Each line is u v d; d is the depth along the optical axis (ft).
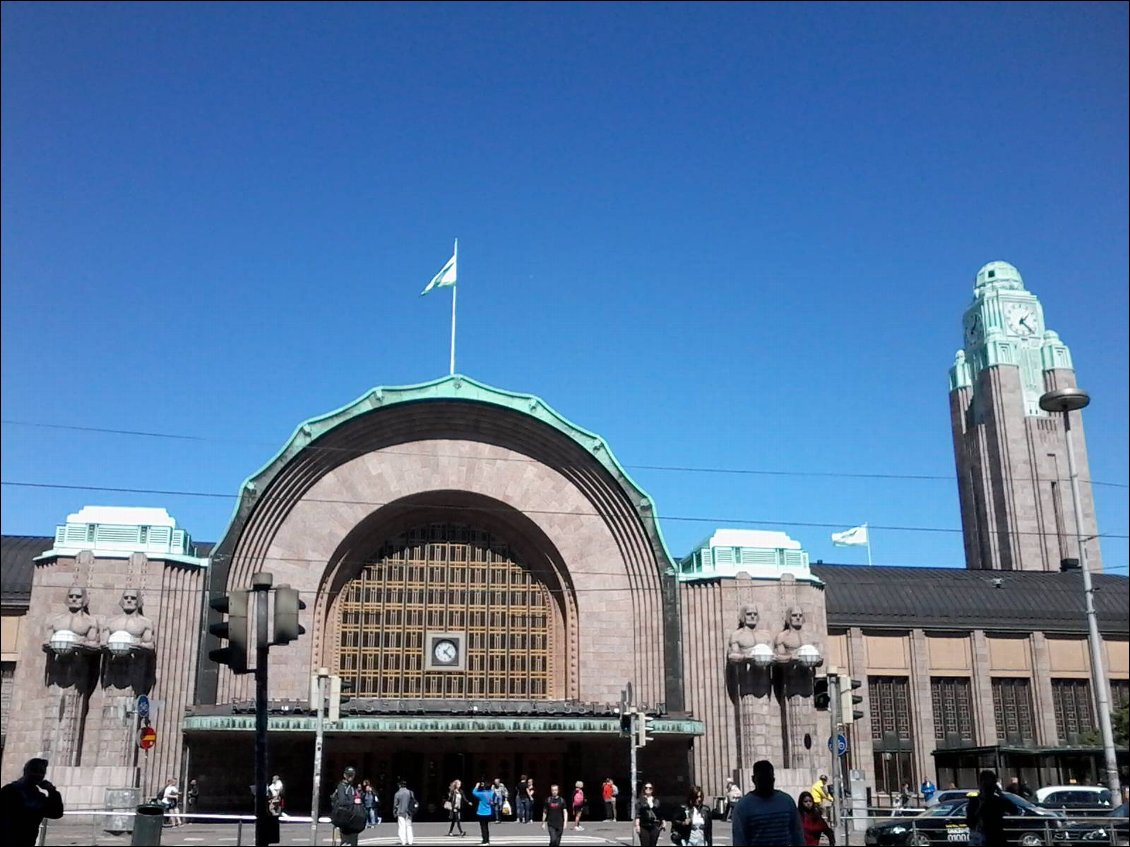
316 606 153.17
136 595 138.10
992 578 206.08
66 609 136.77
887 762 182.29
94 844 91.97
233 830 115.65
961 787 169.58
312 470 155.84
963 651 191.31
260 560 151.33
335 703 108.27
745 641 150.71
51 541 174.29
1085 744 189.67
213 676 143.95
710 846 85.51
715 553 158.30
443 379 161.07
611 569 161.07
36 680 135.33
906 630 189.16
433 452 161.07
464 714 142.41
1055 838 89.04
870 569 203.21
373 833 118.21
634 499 161.07
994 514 309.01
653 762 152.76
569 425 162.91
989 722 186.70
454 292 169.89
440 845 102.27
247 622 53.36
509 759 151.33
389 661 155.84
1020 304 323.78
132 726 133.18
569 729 140.05
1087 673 196.03
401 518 161.27
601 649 157.79
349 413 157.07
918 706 184.96
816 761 148.66
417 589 159.84
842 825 99.81
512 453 163.63
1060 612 197.77
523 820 141.90
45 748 130.93
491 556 163.43
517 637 160.76
